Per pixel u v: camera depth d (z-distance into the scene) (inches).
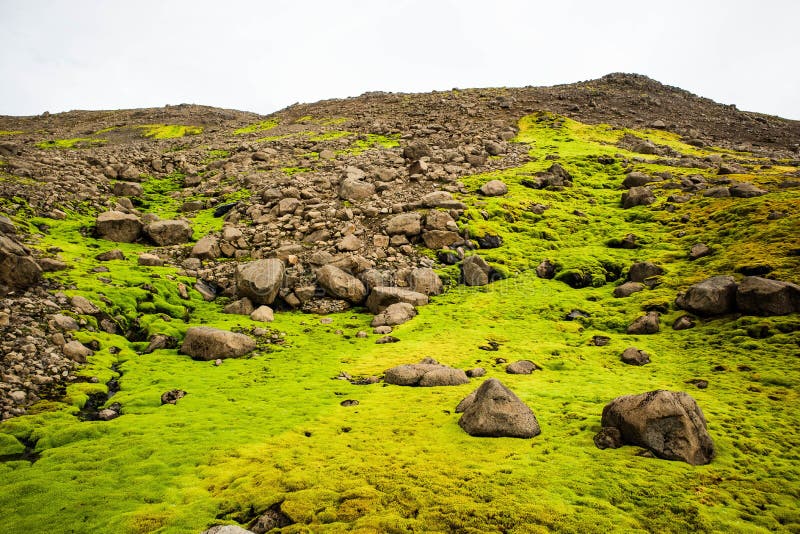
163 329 878.4
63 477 448.1
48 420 557.3
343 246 1275.8
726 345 749.9
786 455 450.9
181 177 2036.2
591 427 520.7
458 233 1403.8
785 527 345.4
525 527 354.0
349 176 1784.0
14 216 1167.6
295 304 1083.3
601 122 3169.3
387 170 1900.8
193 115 4717.0
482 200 1684.3
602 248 1359.5
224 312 1014.4
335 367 778.8
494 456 469.7
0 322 691.4
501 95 3791.8
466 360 794.8
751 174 1732.3
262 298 1040.8
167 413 596.1
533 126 3029.0
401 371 711.1
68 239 1163.9
